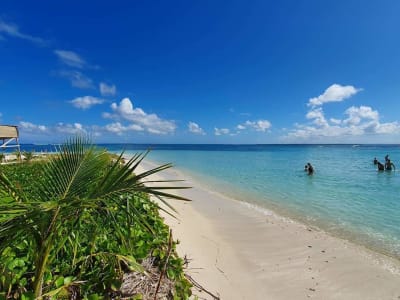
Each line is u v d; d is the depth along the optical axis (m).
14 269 3.00
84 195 2.10
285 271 5.19
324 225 8.37
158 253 3.75
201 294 3.91
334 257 5.89
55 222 2.19
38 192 2.26
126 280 3.12
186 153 74.31
